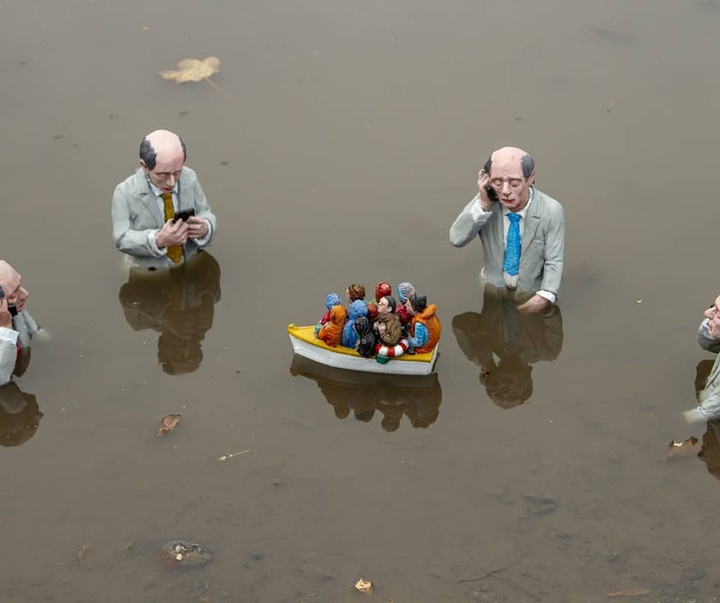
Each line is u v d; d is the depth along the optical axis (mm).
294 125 11492
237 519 7535
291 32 12969
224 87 12031
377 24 13125
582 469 7922
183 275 9758
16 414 8414
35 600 7012
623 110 11695
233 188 10648
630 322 9227
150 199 9273
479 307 9398
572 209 10383
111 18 13188
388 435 8242
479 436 8227
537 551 7312
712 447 8086
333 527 7477
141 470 7922
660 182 10711
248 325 9227
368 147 11195
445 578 7129
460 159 11016
